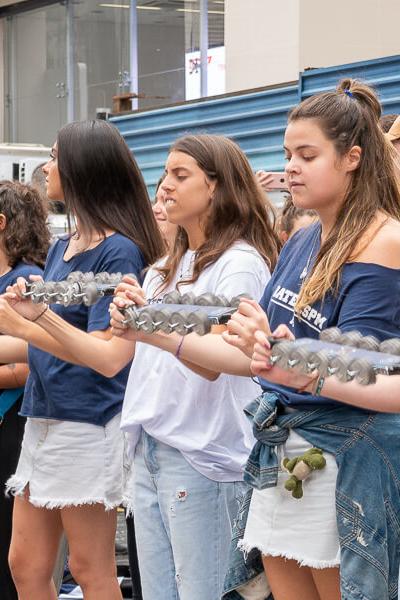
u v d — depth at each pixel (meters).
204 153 3.79
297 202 3.14
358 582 2.97
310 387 2.87
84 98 16.55
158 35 14.75
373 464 3.02
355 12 10.02
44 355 4.12
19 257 4.88
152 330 3.10
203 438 3.69
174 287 3.90
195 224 3.84
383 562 3.00
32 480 4.18
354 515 2.99
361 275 2.98
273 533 3.13
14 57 17.97
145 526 3.85
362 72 7.66
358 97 3.16
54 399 4.09
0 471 4.82
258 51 10.48
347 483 3.01
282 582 3.18
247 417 3.53
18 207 4.87
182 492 3.71
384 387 2.83
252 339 2.87
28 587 4.30
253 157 8.56
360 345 2.75
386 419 3.04
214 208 3.79
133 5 15.29
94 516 4.16
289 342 2.74
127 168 4.17
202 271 3.76
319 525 3.05
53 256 4.33
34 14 17.47
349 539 2.99
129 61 15.44
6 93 18.17
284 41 10.19
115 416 4.13
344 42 10.02
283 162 8.31
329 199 3.11
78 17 16.55
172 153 3.84
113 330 3.29
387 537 3.02
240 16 10.63
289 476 3.11
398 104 7.41
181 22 14.26
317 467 3.04
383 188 3.13
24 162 10.05
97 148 4.10
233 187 3.80
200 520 3.71
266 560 3.20
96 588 4.18
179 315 3.01
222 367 3.32
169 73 14.57
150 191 9.64
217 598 3.71
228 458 3.70
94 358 3.77
